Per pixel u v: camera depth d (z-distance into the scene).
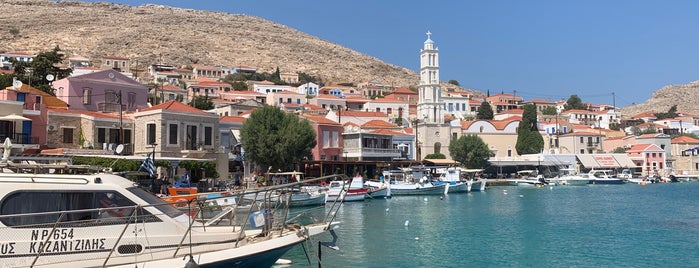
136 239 16.78
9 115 50.56
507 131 129.75
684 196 76.69
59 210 16.14
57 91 68.38
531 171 116.88
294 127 69.12
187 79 198.62
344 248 32.38
